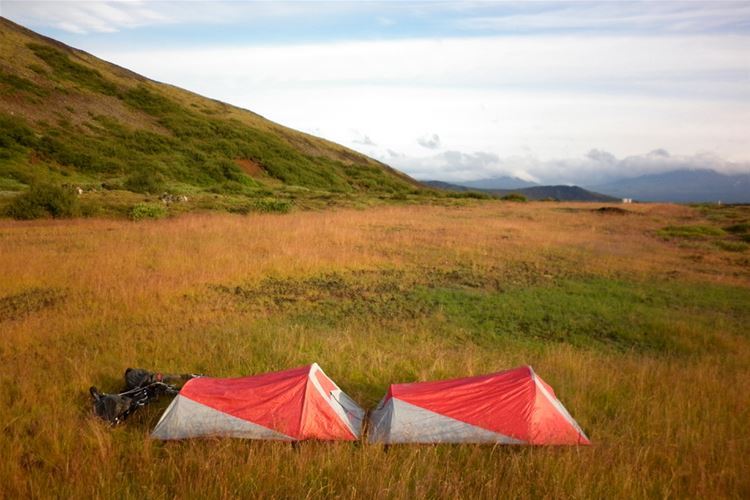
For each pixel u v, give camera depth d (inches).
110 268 531.8
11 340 330.3
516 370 252.2
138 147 2107.5
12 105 1979.6
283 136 3233.3
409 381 295.1
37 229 816.3
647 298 538.6
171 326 372.8
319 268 595.5
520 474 195.0
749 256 810.8
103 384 275.1
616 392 288.2
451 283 567.5
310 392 233.9
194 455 205.9
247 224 887.1
